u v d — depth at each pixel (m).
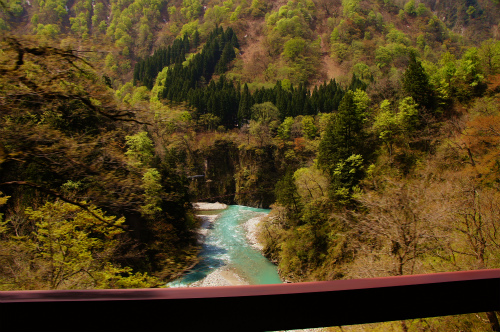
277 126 60.88
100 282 8.79
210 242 32.47
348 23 112.75
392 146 31.12
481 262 9.79
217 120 62.81
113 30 108.56
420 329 9.79
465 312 2.26
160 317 1.84
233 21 124.50
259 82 97.12
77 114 6.05
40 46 5.17
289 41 103.88
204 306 1.84
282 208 30.75
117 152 6.43
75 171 5.81
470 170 18.77
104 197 6.15
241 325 1.92
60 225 9.17
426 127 29.73
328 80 100.19
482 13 127.38
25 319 1.75
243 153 60.31
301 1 127.38
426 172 19.02
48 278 8.76
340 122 30.91
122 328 1.82
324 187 29.72
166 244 10.59
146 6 138.50
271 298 1.89
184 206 17.27
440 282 2.15
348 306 2.01
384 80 40.50
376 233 11.38
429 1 152.88
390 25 117.44
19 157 5.38
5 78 5.03
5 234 11.34
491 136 19.52
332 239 23.59
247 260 28.75
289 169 31.42
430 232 10.62
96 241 9.41
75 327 1.79
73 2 118.19
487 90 32.75
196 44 117.81
